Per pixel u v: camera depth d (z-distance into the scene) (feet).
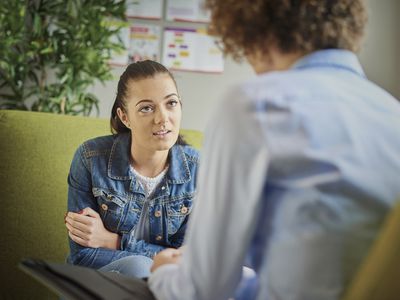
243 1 2.38
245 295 2.66
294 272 2.14
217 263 2.20
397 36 10.79
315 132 2.04
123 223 4.74
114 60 10.58
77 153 4.89
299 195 2.08
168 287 2.39
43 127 5.72
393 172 2.09
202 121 10.81
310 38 2.37
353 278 2.08
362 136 2.10
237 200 2.11
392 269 1.85
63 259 5.48
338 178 2.02
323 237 2.06
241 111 2.11
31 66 9.43
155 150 4.60
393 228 1.82
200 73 10.77
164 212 4.80
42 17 9.19
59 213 5.57
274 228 2.20
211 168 2.19
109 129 5.97
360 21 2.48
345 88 2.24
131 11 10.61
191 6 10.69
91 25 8.91
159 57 10.70
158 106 4.50
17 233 5.41
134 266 4.19
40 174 5.56
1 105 9.48
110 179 4.73
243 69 10.75
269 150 2.02
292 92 2.12
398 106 2.35
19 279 5.36
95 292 2.53
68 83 9.02
